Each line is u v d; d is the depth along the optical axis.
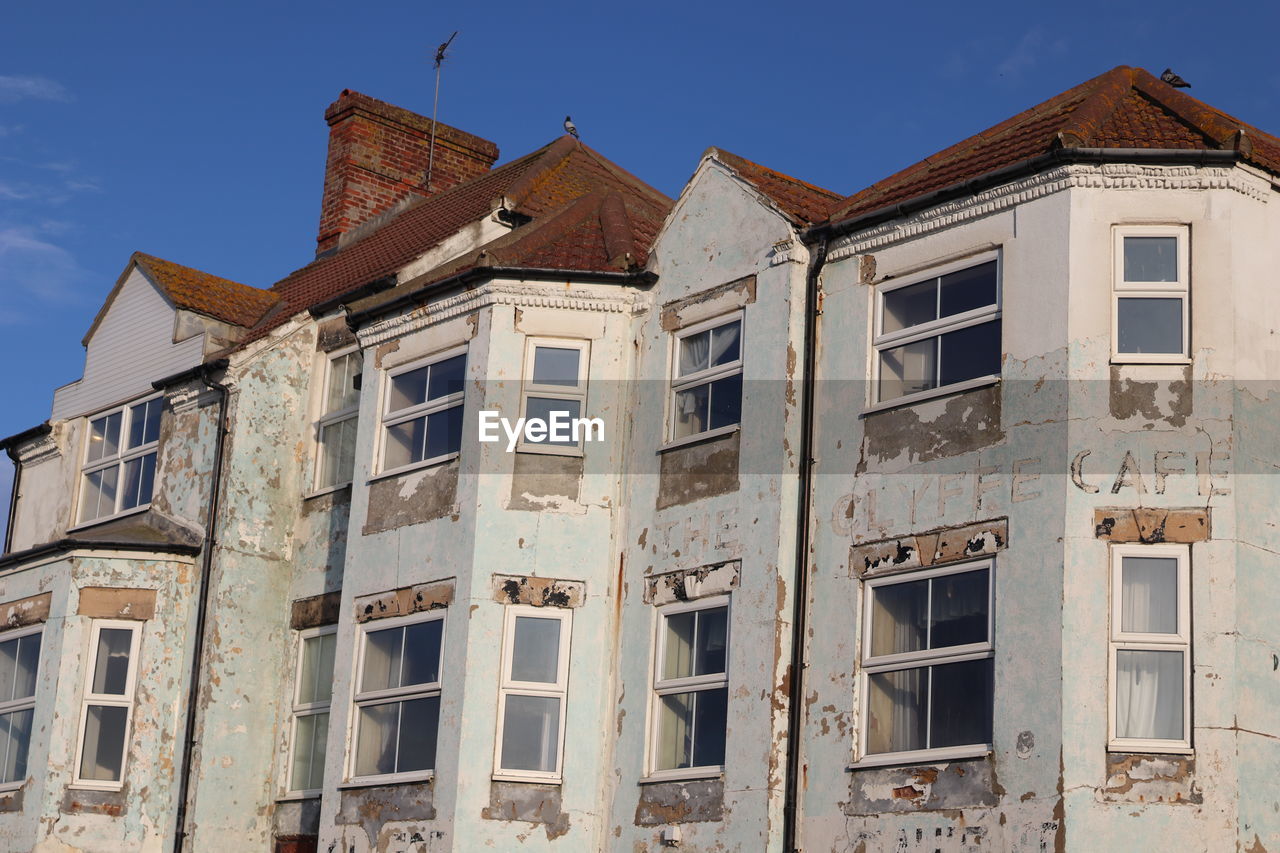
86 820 21.78
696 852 17.47
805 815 16.89
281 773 21.91
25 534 27.19
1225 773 14.90
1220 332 16.02
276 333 23.62
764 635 17.56
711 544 18.44
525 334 20.06
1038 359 16.33
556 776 18.64
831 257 18.53
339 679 20.41
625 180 26.14
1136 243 16.45
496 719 18.73
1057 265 16.42
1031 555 15.82
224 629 22.20
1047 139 17.50
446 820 18.44
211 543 22.55
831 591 17.42
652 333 19.92
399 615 19.97
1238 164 16.38
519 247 20.66
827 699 17.09
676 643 18.61
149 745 22.09
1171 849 14.75
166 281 25.58
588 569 19.33
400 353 21.28
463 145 31.66
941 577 16.64
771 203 18.98
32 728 22.47
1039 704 15.36
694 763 18.00
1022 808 15.21
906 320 17.80
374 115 30.72
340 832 19.59
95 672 22.52
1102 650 15.31
